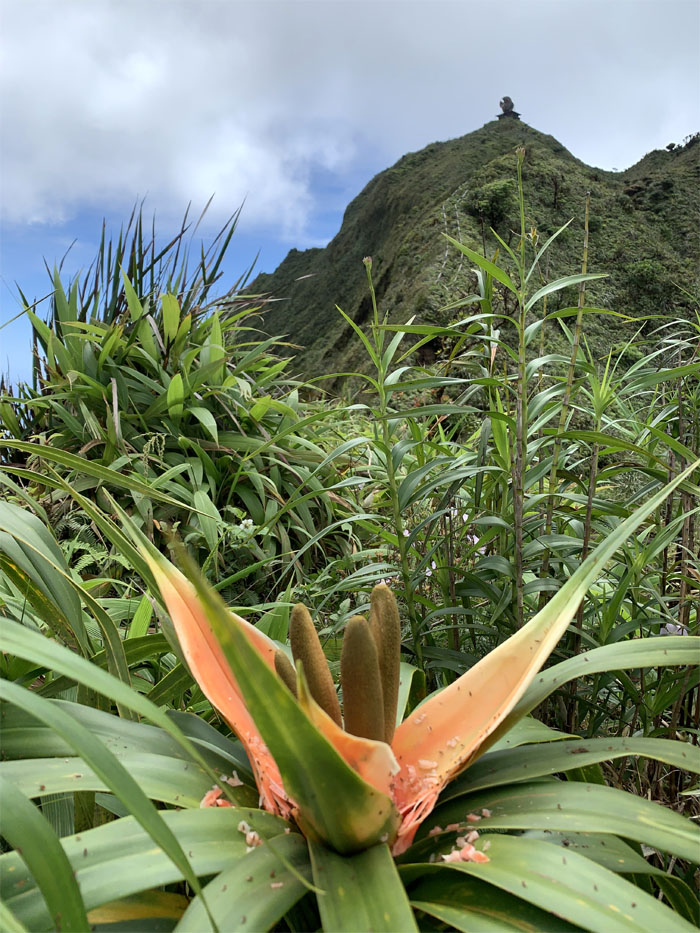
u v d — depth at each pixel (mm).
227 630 613
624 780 1459
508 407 1555
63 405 3279
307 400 4785
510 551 1513
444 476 1477
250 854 728
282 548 2812
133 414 3174
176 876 670
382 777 761
